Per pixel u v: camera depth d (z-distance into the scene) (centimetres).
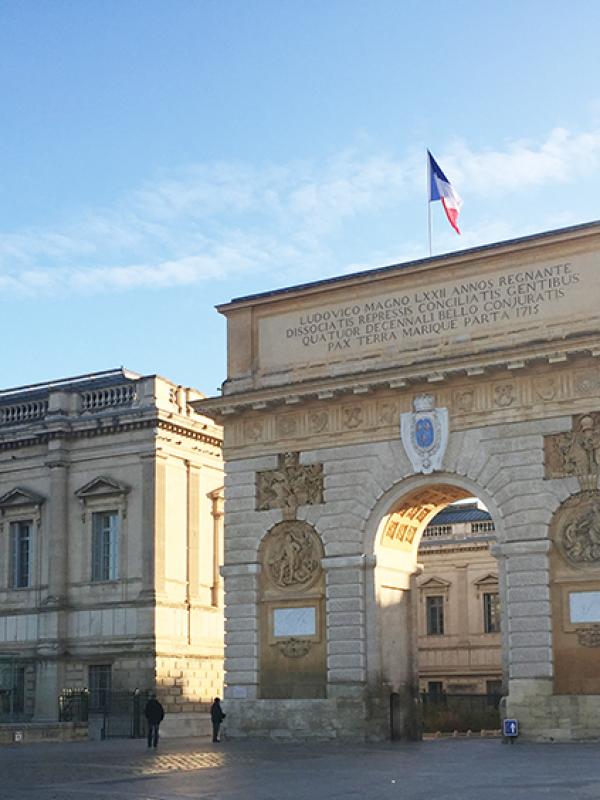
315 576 5541
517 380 5188
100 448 7306
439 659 10575
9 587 7475
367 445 5491
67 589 7256
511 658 5034
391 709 5434
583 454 5009
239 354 5947
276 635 5588
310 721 5416
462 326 5403
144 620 6925
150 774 3725
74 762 4334
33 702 7181
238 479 5788
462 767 3731
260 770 3803
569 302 5181
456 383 5309
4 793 3128
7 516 7569
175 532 7194
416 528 5756
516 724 4934
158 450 7106
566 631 4950
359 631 5375
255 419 5797
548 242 5247
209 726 7088
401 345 5528
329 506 5528
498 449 5178
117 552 7150
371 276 5638
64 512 7338
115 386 7362
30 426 7488
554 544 5031
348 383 5478
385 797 2880
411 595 5709
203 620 7294
